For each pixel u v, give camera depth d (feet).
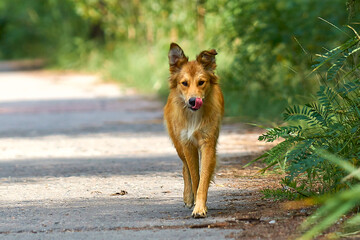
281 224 24.16
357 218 22.30
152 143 54.39
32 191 34.45
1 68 234.58
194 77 29.58
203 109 29.17
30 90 124.98
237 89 69.62
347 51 28.89
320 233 22.62
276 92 63.46
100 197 32.24
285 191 29.58
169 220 26.32
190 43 94.73
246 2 65.92
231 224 24.93
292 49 54.44
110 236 23.72
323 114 29.17
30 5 222.07
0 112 85.30
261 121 61.05
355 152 26.94
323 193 27.37
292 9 57.98
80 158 47.16
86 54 185.16
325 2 52.24
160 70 111.34
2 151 51.65
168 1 103.14
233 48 69.51
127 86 122.01
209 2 77.10
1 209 29.63
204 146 29.07
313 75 37.22
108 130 64.03
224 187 33.88
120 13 146.72
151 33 128.26
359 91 29.37
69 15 195.52
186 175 30.35
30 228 25.50
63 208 29.50
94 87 127.54
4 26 298.35
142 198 31.76
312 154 26.86
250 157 43.60
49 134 61.93
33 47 291.17
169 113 31.14
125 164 43.60
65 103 96.58
